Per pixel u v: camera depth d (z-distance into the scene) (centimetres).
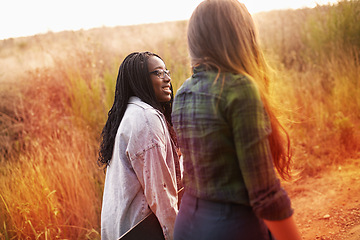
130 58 199
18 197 285
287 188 330
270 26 639
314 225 263
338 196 294
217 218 110
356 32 486
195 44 119
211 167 109
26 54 668
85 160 351
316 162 353
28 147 392
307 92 448
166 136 181
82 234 301
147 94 195
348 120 372
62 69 517
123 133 180
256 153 99
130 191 178
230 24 114
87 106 439
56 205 295
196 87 115
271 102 123
